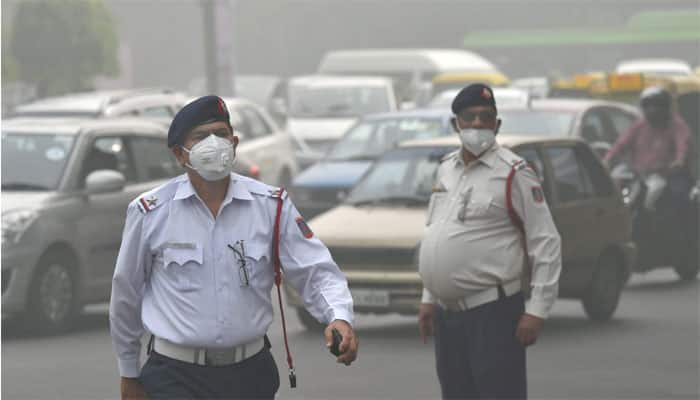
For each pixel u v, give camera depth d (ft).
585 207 105.50
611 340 98.94
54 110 162.09
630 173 132.36
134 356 45.19
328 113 225.76
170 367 43.45
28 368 87.20
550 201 102.42
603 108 158.30
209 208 43.65
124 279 44.06
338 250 99.25
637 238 131.44
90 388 80.64
